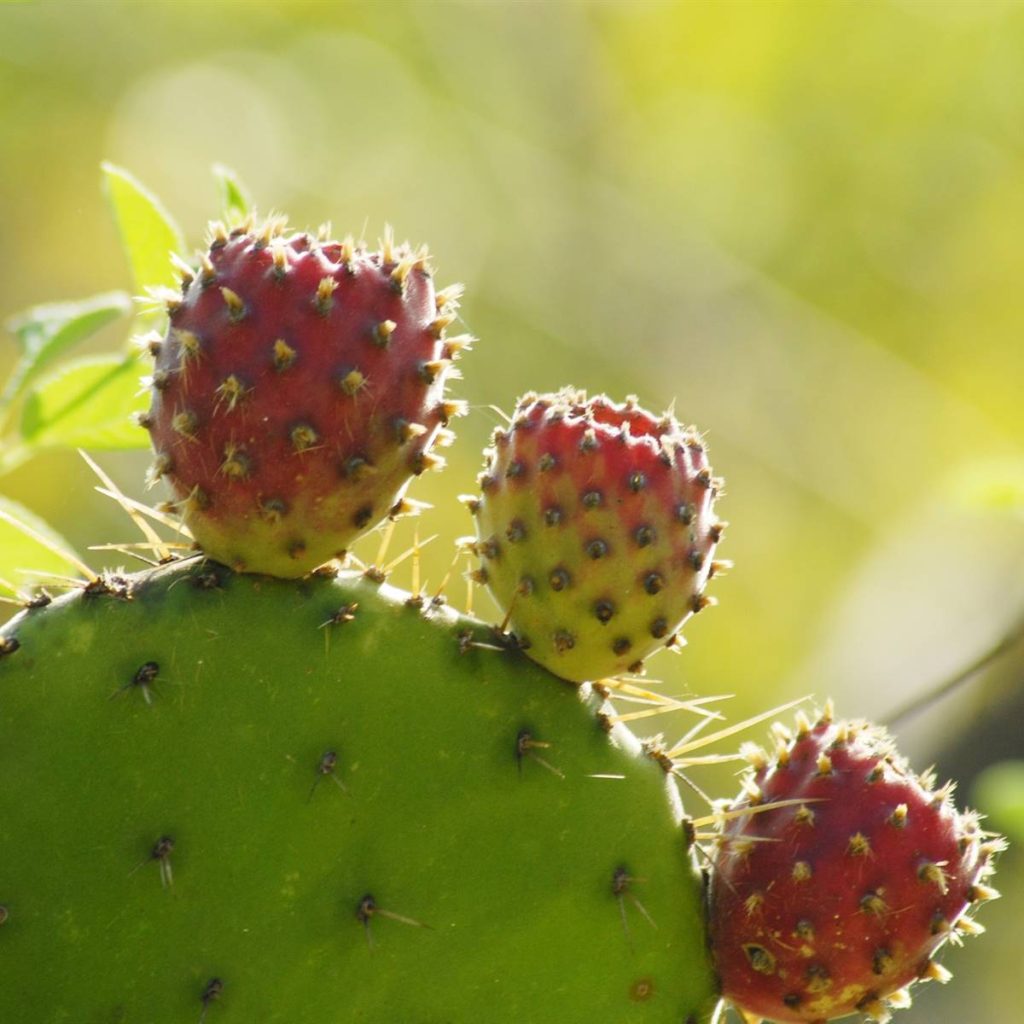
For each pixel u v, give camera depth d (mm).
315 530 858
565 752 867
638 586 864
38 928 843
